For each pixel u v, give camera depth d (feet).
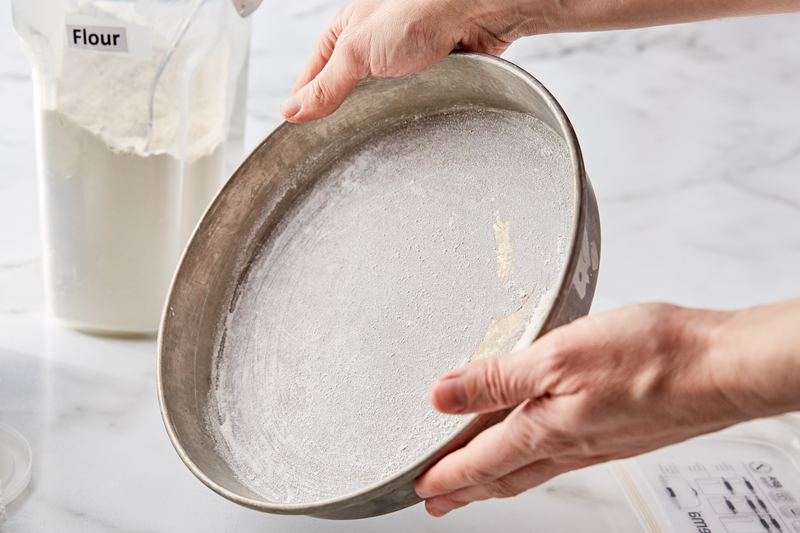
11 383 1.89
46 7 1.71
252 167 1.57
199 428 1.40
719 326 0.98
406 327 1.36
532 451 1.05
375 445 1.26
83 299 2.06
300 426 1.36
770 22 2.94
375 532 1.49
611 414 0.99
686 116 3.04
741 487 1.66
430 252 1.41
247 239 1.63
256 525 1.50
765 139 3.01
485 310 1.27
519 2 1.55
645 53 3.01
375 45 1.46
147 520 1.49
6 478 1.54
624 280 2.72
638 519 1.57
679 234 2.96
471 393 1.00
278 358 1.47
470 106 1.50
